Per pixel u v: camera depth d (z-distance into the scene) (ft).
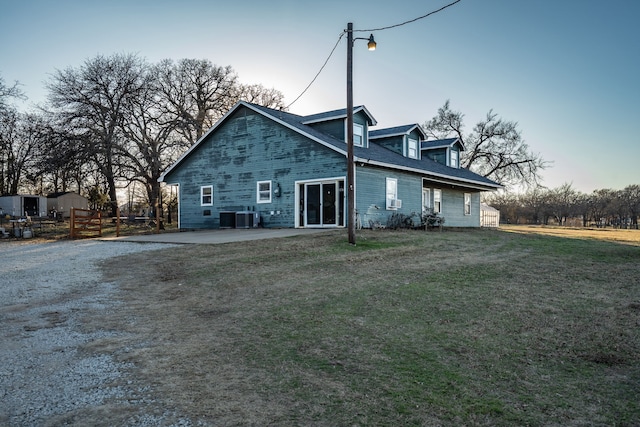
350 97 45.14
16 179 150.61
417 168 68.03
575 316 21.80
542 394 13.39
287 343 17.40
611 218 183.73
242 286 27.12
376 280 29.22
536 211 186.60
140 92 107.24
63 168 99.71
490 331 19.30
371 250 41.11
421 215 69.67
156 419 11.29
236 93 131.64
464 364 15.62
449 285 28.19
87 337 17.83
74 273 31.09
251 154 69.26
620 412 12.35
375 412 11.93
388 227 62.85
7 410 11.74
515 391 13.56
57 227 88.99
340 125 67.36
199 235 56.75
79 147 98.27
